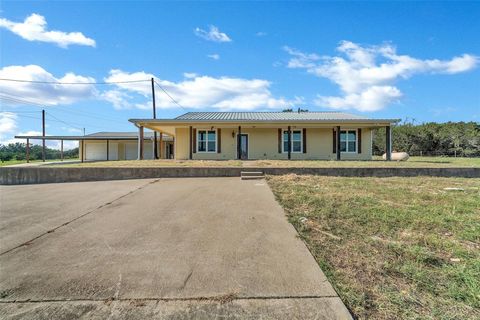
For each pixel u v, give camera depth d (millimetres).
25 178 10234
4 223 4609
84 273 2783
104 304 2254
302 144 16734
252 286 2479
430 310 2100
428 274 2613
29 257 3209
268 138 16938
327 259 2965
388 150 15062
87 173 10258
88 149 27094
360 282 2502
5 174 10109
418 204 5152
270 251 3238
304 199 5586
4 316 2133
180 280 2609
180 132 17047
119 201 6164
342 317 2045
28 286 2555
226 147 16938
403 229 3826
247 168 10039
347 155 16578
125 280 2625
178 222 4477
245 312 2123
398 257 2973
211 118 15836
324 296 2305
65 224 4500
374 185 7273
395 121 14438
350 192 6254
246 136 17047
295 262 2934
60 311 2176
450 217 4293
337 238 3543
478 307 2129
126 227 4258
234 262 2973
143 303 2254
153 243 3574
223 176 10094
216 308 2178
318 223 4145
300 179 8406
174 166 10711
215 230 4035
